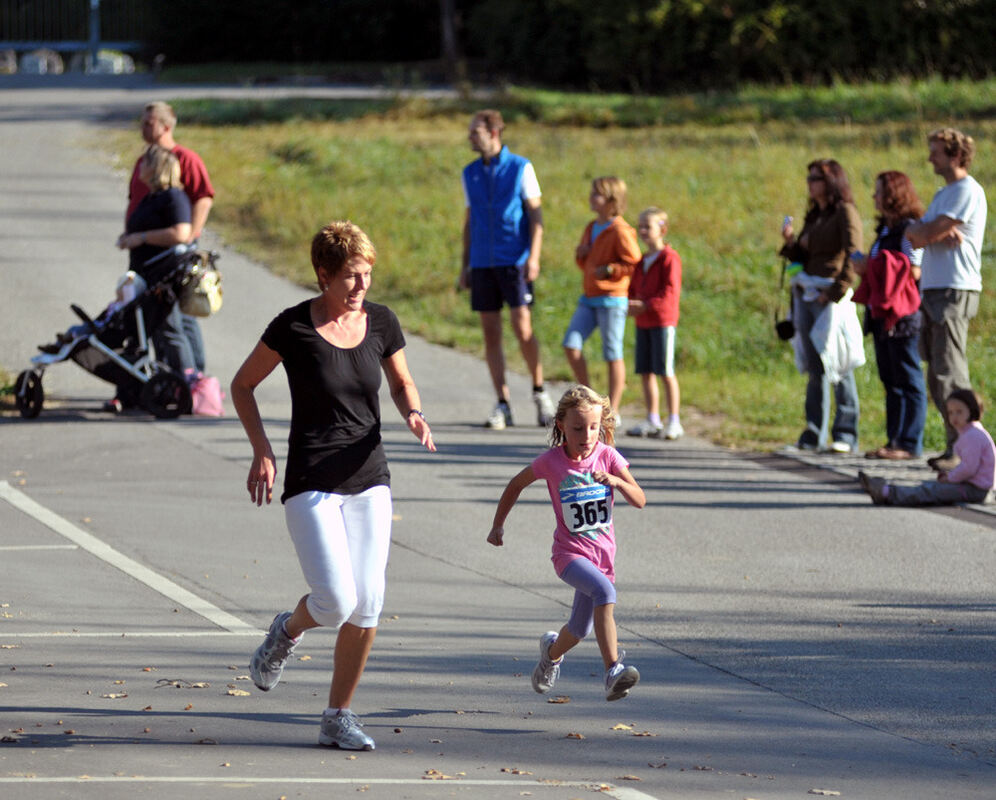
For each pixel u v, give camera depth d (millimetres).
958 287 40281
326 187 90562
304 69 164250
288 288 71062
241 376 20109
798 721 22000
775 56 141250
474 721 21406
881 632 27453
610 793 17703
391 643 26125
